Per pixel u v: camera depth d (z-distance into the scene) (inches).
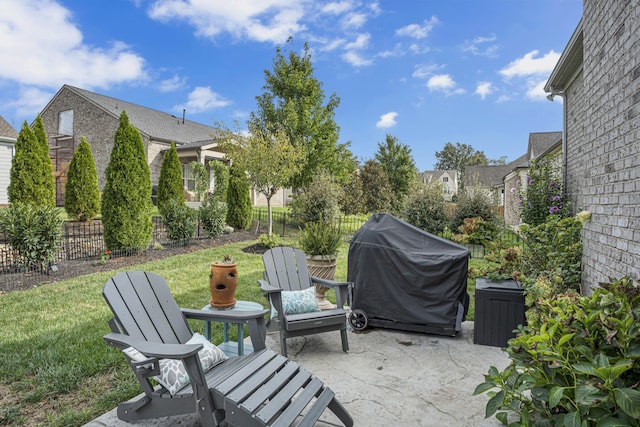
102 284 216.5
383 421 93.6
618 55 120.8
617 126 120.6
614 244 122.1
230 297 136.0
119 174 296.7
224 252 335.3
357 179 669.3
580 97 265.4
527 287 138.6
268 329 139.2
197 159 660.1
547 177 318.0
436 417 95.6
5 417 89.0
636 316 76.7
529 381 81.5
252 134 463.8
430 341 148.4
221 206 416.2
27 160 386.6
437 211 406.0
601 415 68.7
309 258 209.5
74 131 761.0
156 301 103.3
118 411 85.1
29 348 127.8
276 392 82.9
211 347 95.7
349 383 113.4
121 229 297.6
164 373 81.6
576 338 80.5
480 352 137.6
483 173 1224.8
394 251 156.1
